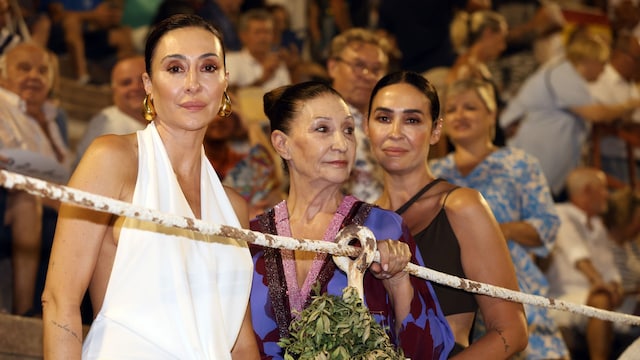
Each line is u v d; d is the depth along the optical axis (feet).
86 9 35.78
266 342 18.60
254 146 31.65
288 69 39.78
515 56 42.60
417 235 20.94
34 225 31.14
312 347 16.02
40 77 33.17
